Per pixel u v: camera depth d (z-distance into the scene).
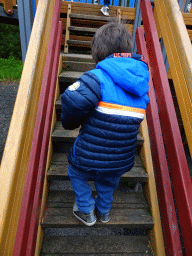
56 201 1.52
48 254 1.29
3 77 5.84
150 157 1.71
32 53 1.03
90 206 1.22
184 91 1.12
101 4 3.93
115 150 0.97
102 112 0.87
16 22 4.28
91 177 1.09
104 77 0.86
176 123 1.32
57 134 1.74
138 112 0.96
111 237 1.43
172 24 1.31
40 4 1.24
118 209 1.50
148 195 1.57
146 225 1.39
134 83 0.86
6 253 0.70
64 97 0.82
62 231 1.82
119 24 0.96
